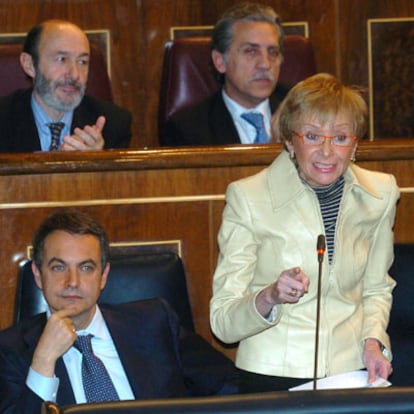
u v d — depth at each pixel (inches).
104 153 376.8
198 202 382.0
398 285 358.3
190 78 501.0
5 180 377.1
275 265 312.8
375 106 547.5
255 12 478.9
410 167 382.9
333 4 549.6
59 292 322.0
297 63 512.7
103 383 319.6
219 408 195.0
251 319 296.8
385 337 316.5
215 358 340.5
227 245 315.9
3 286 376.8
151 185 381.4
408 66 548.1
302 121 304.8
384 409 195.2
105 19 540.1
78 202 379.2
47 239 326.0
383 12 548.7
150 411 194.4
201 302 382.9
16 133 450.9
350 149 307.0
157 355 331.9
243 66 474.6
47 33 458.3
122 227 380.8
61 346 306.3
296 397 197.2
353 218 317.1
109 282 353.1
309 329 310.3
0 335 323.0
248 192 317.1
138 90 545.0
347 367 311.1
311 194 314.3
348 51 550.3
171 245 382.0
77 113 463.5
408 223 382.9
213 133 470.3
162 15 543.2
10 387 313.6
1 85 494.6
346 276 314.3
